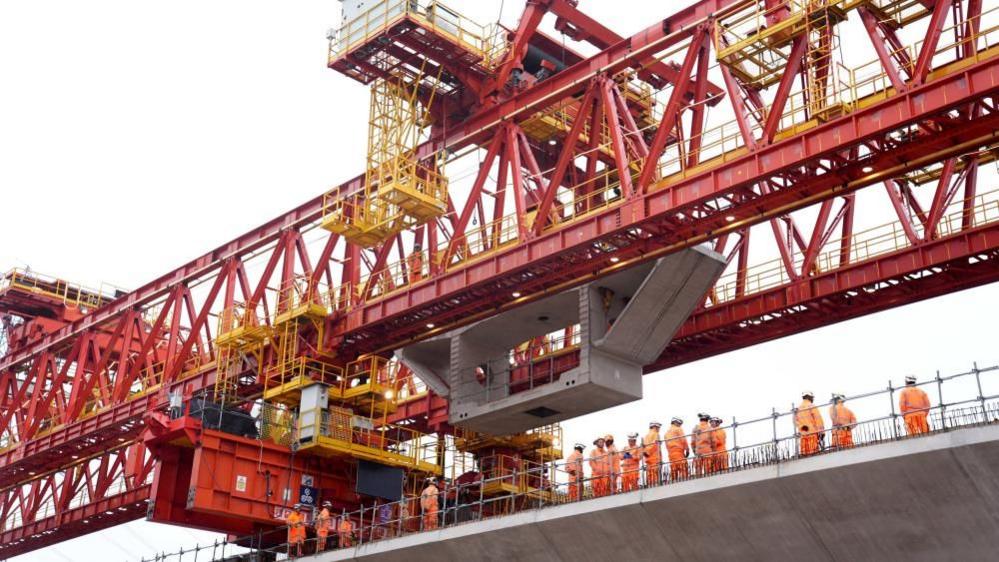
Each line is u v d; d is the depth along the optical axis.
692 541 32.50
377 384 47.66
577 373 42.56
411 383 56.47
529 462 52.97
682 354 46.75
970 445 26.83
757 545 31.47
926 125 31.41
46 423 69.12
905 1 33.81
